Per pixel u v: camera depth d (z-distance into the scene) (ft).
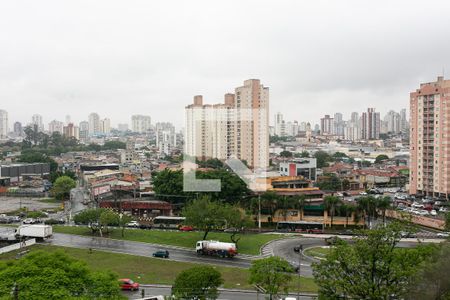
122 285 244.01
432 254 168.55
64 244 355.77
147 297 211.61
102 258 311.88
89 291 163.63
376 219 438.81
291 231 412.77
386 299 152.66
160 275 272.51
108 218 382.42
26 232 368.68
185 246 352.49
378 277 159.84
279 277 205.05
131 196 561.84
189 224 353.31
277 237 382.63
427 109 574.97
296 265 293.02
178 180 487.61
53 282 158.30
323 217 433.48
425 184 583.99
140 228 428.97
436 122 562.66
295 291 238.68
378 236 162.81
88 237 383.45
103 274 175.52
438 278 147.84
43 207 568.00
